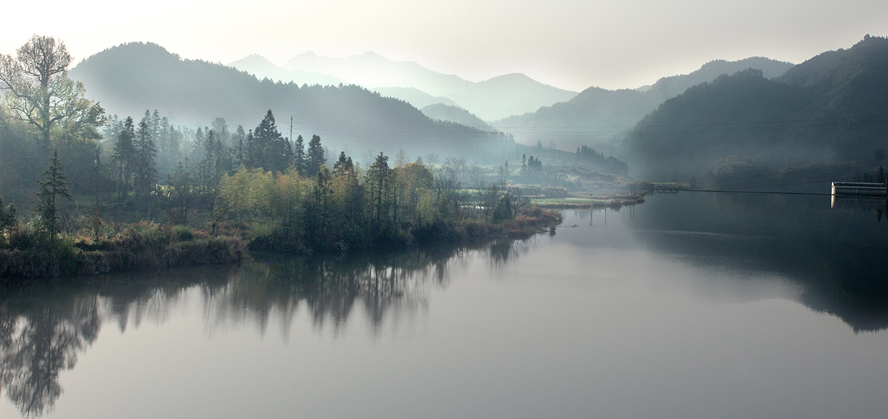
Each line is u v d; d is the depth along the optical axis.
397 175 102.06
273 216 87.06
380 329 46.97
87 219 68.06
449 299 57.62
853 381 37.66
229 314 49.88
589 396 34.66
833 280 68.62
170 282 59.59
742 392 35.69
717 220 144.75
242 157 122.19
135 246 63.12
